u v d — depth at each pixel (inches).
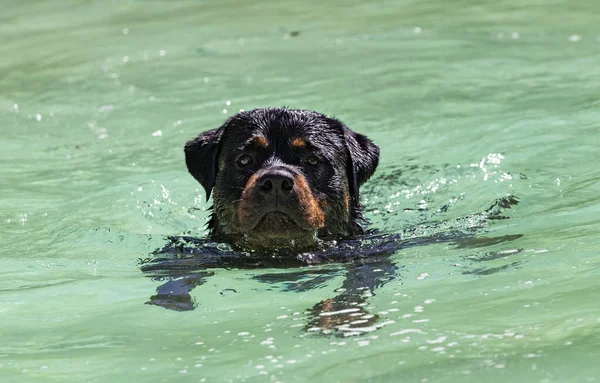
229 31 754.8
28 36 796.0
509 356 219.3
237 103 546.0
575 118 479.5
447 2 810.2
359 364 222.5
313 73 601.9
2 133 526.9
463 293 275.0
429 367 217.0
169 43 722.8
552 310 249.9
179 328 261.6
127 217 401.7
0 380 228.4
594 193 381.4
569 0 783.7
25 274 331.6
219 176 370.3
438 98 534.6
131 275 325.7
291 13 813.9
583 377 203.8
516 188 401.4
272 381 215.6
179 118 528.4
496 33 685.3
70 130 526.0
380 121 502.9
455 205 395.2
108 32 787.4
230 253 348.8
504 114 497.4
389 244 347.9
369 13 791.1
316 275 313.3
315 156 358.3
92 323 271.9
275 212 331.3
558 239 326.3
